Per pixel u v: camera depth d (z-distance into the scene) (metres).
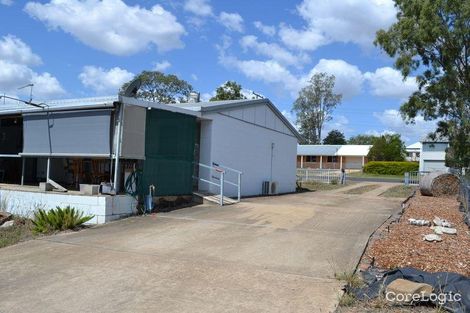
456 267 6.76
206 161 16.28
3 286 6.37
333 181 33.88
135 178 12.23
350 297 5.64
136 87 13.20
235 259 7.51
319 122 81.25
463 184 14.75
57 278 6.67
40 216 10.41
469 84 25.50
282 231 9.82
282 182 23.62
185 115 14.41
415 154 81.69
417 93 27.48
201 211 12.70
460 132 26.44
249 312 5.31
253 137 19.91
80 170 15.63
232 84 45.62
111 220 11.23
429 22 24.23
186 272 6.82
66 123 12.67
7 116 14.81
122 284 6.34
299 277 6.53
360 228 10.24
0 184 15.52
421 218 12.06
